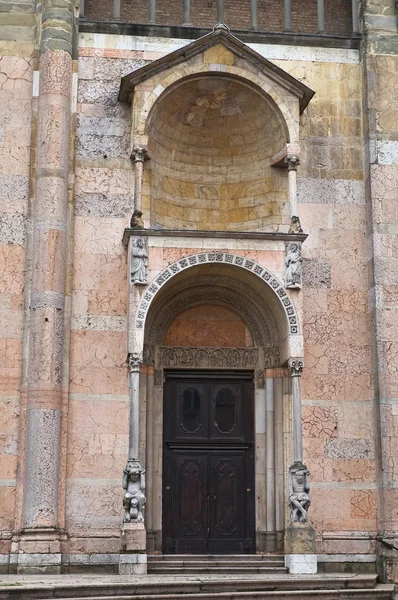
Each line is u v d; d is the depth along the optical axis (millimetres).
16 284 25391
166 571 23688
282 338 26266
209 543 26141
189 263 25094
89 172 26375
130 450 24141
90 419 24969
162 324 26922
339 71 28062
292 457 25734
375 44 27797
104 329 25516
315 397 25984
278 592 21438
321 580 22422
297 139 26406
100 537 24297
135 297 24812
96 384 25172
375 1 28125
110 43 27219
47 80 26094
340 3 29516
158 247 25094
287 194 27094
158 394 26578
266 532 25906
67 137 25984
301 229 25734
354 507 25484
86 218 26078
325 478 25562
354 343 26438
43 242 25125
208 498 26438
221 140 27875
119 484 24734
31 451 24047
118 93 26906
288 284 25297
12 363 24953
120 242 26094
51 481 23938
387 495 25000
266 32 27891
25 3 27141
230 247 25328
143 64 27250
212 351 27125
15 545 23672
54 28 26469
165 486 26328
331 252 26891
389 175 26969
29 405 24359
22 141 26234
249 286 26750
